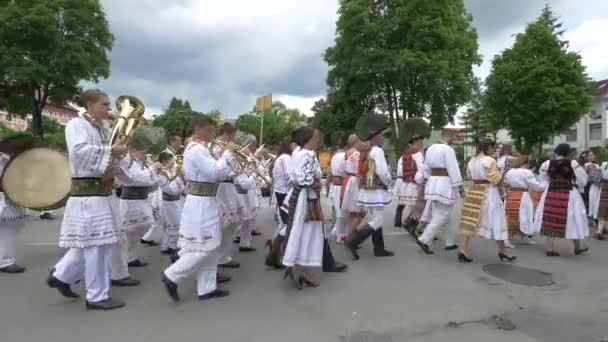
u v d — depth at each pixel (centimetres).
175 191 618
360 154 657
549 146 4291
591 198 891
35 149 505
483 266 603
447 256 660
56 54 2202
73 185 419
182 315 420
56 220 956
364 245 739
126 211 581
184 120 4381
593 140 3975
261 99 1213
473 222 608
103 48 2497
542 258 653
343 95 2808
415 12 2514
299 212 488
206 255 444
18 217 561
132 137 454
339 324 399
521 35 2555
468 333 382
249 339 367
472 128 4253
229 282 527
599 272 577
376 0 2614
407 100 2683
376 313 426
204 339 366
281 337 371
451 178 638
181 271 439
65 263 438
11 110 2483
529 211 750
